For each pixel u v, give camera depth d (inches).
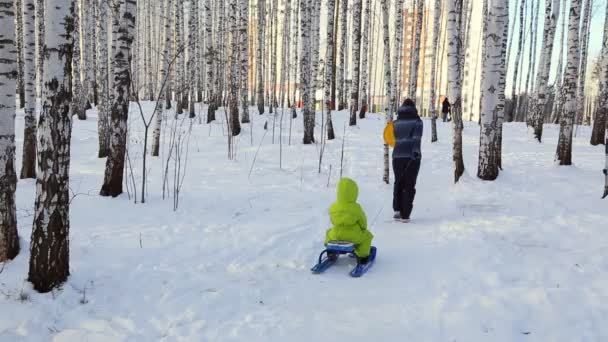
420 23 655.8
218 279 181.9
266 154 498.3
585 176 375.6
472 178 359.6
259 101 875.4
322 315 151.3
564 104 412.5
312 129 575.5
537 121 661.3
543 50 693.9
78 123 720.3
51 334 138.9
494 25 340.8
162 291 169.2
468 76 1716.3
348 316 150.3
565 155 410.6
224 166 430.6
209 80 724.0
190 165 430.6
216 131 642.2
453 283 173.6
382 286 175.2
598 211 273.9
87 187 327.0
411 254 210.8
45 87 154.1
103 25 486.0
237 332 140.1
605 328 137.9
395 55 603.5
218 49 946.1
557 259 195.3
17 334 136.8
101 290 168.1
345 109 1141.1
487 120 353.1
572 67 405.7
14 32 182.1
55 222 160.9
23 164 354.3
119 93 296.5
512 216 267.3
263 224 261.4
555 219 258.1
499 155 386.9
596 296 157.6
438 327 141.9
